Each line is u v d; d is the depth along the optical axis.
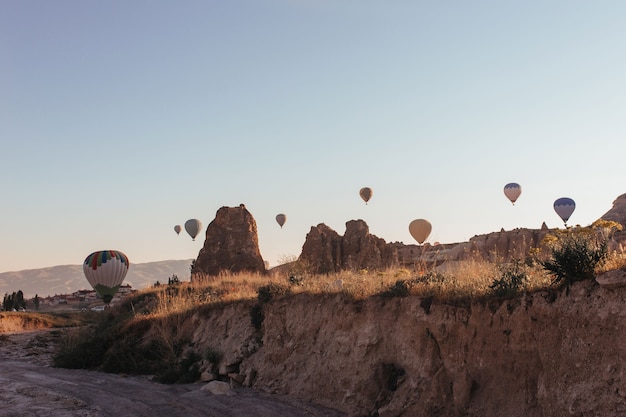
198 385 23.28
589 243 14.72
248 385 21.95
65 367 30.84
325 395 18.89
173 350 27.48
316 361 20.11
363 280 21.83
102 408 19.25
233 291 33.34
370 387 17.56
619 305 12.38
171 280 52.66
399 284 19.11
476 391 15.09
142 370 27.28
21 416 17.91
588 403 12.20
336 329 20.05
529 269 17.16
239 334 24.98
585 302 13.13
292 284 26.06
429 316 16.92
